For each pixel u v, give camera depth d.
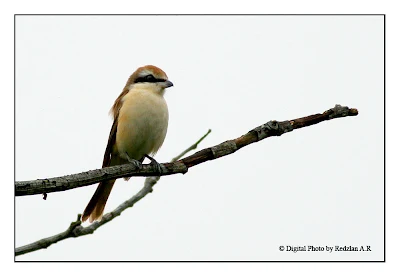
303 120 9.64
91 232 8.66
